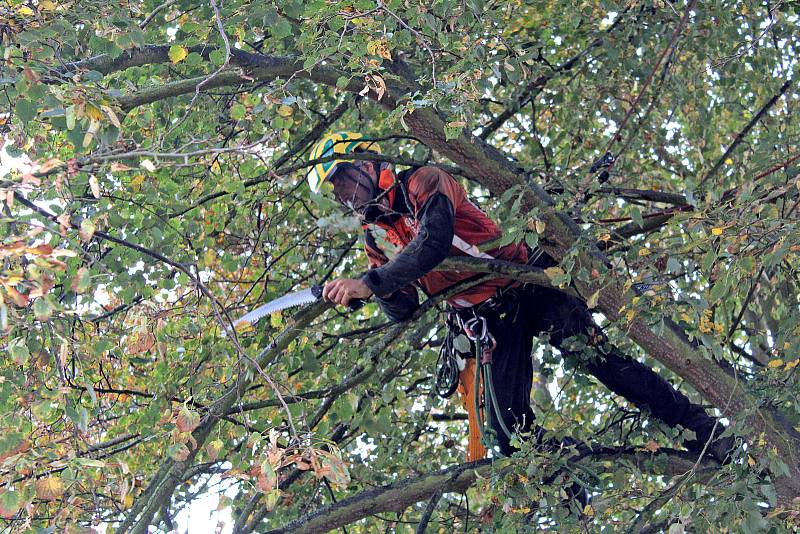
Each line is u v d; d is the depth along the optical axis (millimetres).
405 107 5184
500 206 5758
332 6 5473
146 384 7191
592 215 6223
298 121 8828
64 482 4418
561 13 9336
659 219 6320
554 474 6008
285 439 4645
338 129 9141
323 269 8336
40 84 4656
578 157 9508
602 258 5691
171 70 7473
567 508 5980
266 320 7570
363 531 8477
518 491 5879
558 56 10133
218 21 5270
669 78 9133
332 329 9070
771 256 4848
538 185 5941
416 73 7199
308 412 7559
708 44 9031
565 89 9609
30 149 5359
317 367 6551
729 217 5055
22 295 3703
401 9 5777
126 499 5500
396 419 8305
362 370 6781
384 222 5984
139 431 7062
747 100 10711
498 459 5961
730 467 5352
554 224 5711
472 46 5340
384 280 5543
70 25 5156
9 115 5324
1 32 5043
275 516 8000
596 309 6480
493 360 6297
